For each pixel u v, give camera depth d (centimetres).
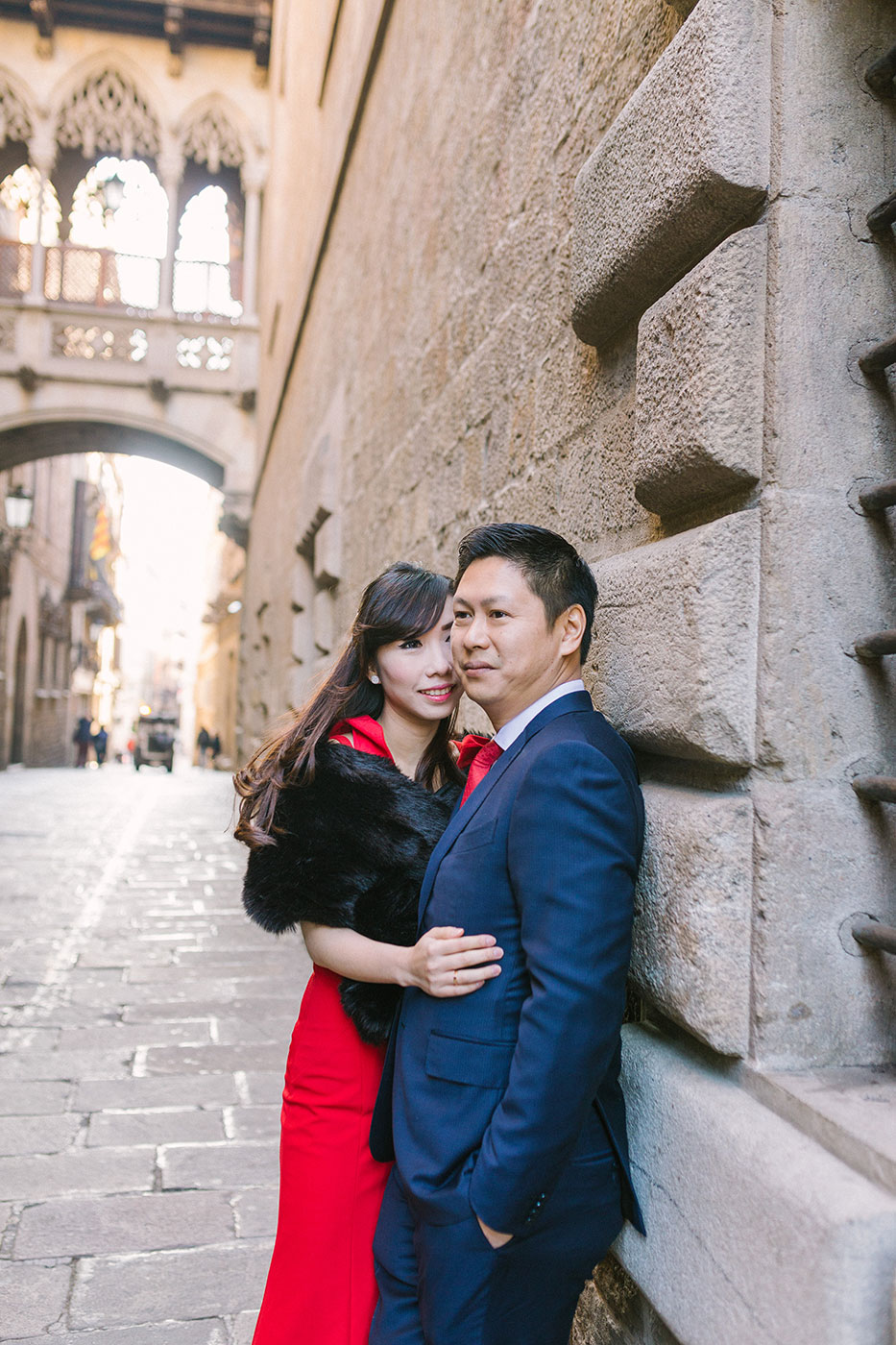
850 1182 105
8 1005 424
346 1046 157
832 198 134
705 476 140
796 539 130
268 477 1366
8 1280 225
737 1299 117
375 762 158
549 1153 112
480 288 303
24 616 2295
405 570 171
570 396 214
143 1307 217
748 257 133
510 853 124
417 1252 129
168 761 2855
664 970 142
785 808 129
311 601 892
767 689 129
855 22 136
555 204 228
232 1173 278
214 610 2878
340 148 649
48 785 1784
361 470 558
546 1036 113
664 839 143
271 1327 155
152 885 729
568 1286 132
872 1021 131
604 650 173
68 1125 306
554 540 141
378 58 531
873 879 132
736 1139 121
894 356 127
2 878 739
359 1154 154
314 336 832
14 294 1709
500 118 283
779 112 133
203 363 1700
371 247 545
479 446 297
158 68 1708
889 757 133
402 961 138
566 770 122
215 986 459
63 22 1684
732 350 133
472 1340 120
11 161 1950
